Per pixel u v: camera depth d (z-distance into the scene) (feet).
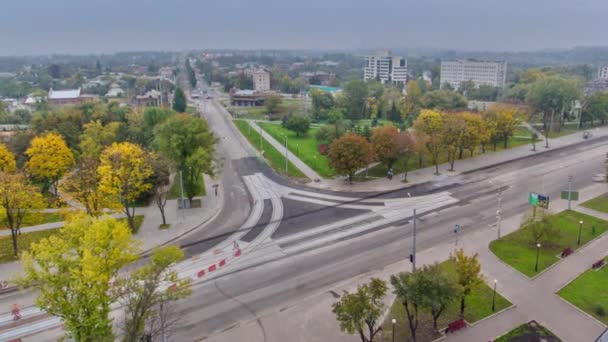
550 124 395.96
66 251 96.53
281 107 575.38
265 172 275.59
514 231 177.78
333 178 257.55
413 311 123.03
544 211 167.84
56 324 120.26
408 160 271.49
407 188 235.81
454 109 448.65
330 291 136.36
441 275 107.86
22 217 164.14
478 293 131.64
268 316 123.85
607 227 180.04
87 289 93.66
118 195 187.01
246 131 418.72
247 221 195.31
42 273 92.99
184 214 201.87
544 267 147.64
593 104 399.44
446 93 508.53
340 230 183.01
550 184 238.48
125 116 361.71
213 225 191.52
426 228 183.01
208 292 136.98
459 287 107.04
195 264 155.43
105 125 307.78
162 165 197.06
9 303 129.90
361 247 166.81
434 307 101.45
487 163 281.95
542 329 115.14
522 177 251.19
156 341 112.27
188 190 216.54
